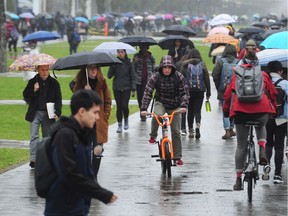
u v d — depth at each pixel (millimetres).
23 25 138625
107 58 26797
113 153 35594
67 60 26672
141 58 46750
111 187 28062
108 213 24078
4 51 81188
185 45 47562
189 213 24125
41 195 15609
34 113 30812
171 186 28344
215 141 39844
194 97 40188
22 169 31469
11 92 63750
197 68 39844
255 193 27203
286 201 25984
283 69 29672
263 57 30906
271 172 30984
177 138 31172
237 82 25906
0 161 33219
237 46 58688
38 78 30859
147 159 34062
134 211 24359
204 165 32688
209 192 27328
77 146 15406
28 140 39969
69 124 15477
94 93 15727
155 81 30641
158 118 30219
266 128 28469
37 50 55156
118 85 42531
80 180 15180
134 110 53562
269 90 26594
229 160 34000
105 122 27594
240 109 25812
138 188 27953
